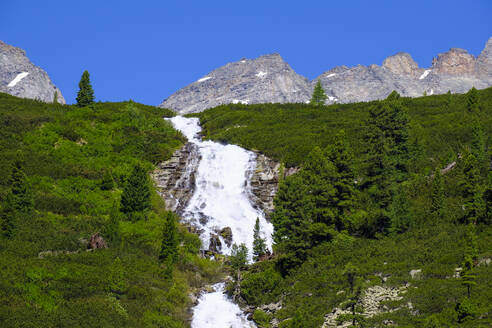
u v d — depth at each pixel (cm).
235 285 5100
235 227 6819
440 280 4047
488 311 3447
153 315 4291
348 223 5647
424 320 3528
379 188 5816
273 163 7750
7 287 4009
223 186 7662
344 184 5678
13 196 5528
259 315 4488
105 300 4244
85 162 7362
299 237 5200
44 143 7506
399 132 7050
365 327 3691
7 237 5012
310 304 4391
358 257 4931
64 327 3709
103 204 6300
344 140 6009
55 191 6366
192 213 6988
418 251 4712
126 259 5128
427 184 6328
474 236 3850
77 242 5238
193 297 4928
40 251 4888
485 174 6166
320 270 4916
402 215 5431
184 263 5562
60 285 4278
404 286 4172
